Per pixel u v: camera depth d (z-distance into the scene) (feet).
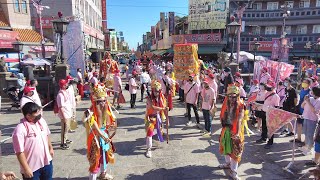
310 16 118.21
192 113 35.14
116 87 38.83
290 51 123.65
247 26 124.36
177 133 26.68
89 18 115.85
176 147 22.88
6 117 34.22
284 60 85.76
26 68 41.27
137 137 25.52
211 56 109.91
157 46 171.42
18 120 32.50
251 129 28.37
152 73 56.44
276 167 19.04
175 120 31.71
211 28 112.57
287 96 25.80
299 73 55.01
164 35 146.00
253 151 22.12
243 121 16.92
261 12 123.03
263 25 123.75
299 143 23.71
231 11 113.80
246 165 19.36
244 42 124.77
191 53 37.40
